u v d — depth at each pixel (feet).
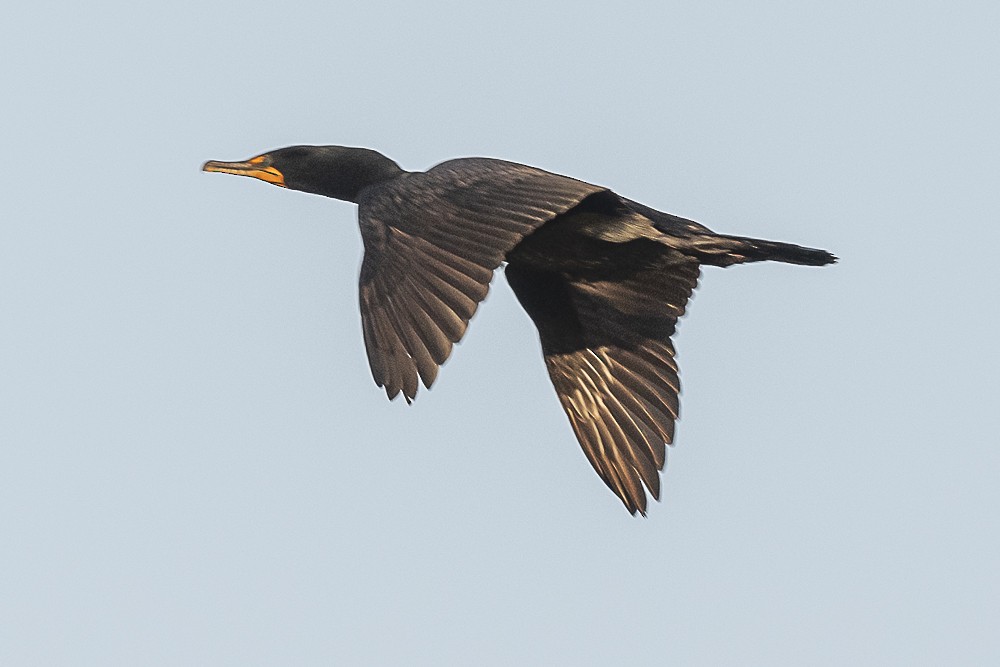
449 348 39.99
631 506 51.44
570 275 51.62
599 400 52.39
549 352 53.16
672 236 49.08
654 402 51.72
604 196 48.34
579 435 52.54
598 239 49.70
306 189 54.65
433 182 43.73
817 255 49.37
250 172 54.60
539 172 43.93
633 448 51.72
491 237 41.78
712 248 48.98
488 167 44.16
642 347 52.03
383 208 43.21
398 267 41.78
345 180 54.24
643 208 49.39
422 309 40.78
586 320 52.54
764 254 49.19
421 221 42.57
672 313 51.80
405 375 40.14
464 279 41.04
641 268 51.16
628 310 52.19
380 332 41.04
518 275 52.06
